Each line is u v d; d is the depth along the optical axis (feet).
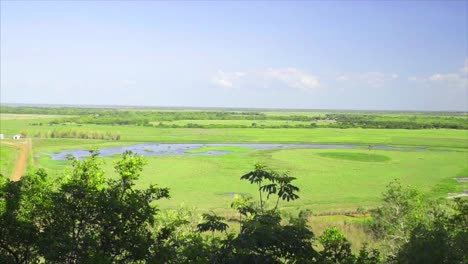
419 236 34.32
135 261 35.96
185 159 239.30
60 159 229.66
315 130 459.73
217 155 259.19
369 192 162.40
